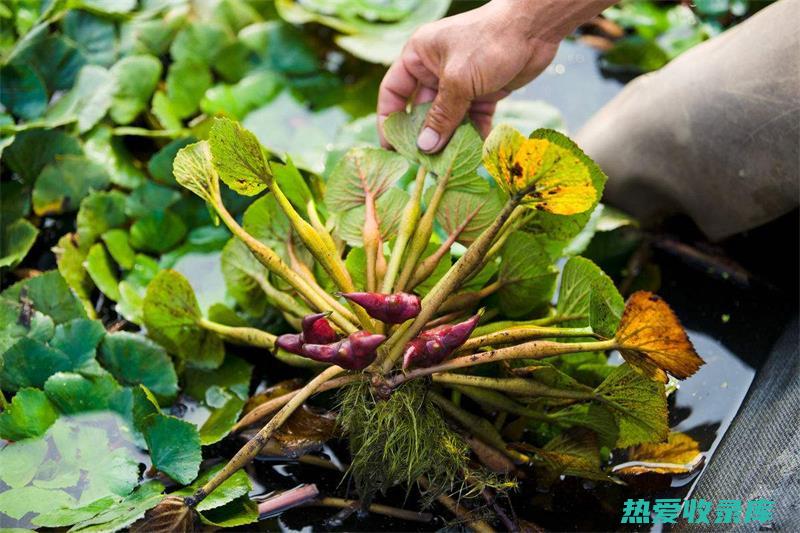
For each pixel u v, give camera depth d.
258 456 1.14
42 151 1.38
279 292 1.16
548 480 1.11
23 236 1.31
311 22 1.74
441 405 1.06
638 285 1.39
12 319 1.19
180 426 1.05
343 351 0.90
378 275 1.06
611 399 1.03
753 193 1.23
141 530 0.97
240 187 1.02
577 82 1.71
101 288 1.26
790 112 1.14
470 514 1.06
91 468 1.06
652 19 1.78
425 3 1.70
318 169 1.44
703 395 1.22
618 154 1.38
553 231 1.12
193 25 1.60
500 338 1.00
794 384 1.05
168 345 1.21
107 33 1.55
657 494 1.10
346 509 1.09
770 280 1.37
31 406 1.09
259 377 1.26
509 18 1.07
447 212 1.13
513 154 0.86
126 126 1.52
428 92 1.23
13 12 1.56
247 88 1.58
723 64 1.22
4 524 1.02
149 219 1.36
